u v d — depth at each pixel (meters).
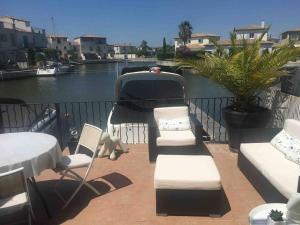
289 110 5.40
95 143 3.90
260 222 2.48
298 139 3.84
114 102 6.73
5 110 7.04
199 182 3.22
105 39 90.31
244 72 5.09
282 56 5.10
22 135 3.98
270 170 3.44
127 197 3.87
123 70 7.90
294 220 2.30
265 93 6.40
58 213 3.56
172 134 5.16
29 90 27.62
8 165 3.05
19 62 49.25
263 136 4.40
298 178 2.94
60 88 27.48
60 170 3.70
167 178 3.28
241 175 4.40
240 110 5.34
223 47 5.94
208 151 5.42
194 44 61.16
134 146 5.83
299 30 41.69
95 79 34.03
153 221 3.32
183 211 3.39
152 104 6.64
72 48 78.38
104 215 3.47
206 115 8.09
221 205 3.60
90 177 4.50
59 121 6.27
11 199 2.90
